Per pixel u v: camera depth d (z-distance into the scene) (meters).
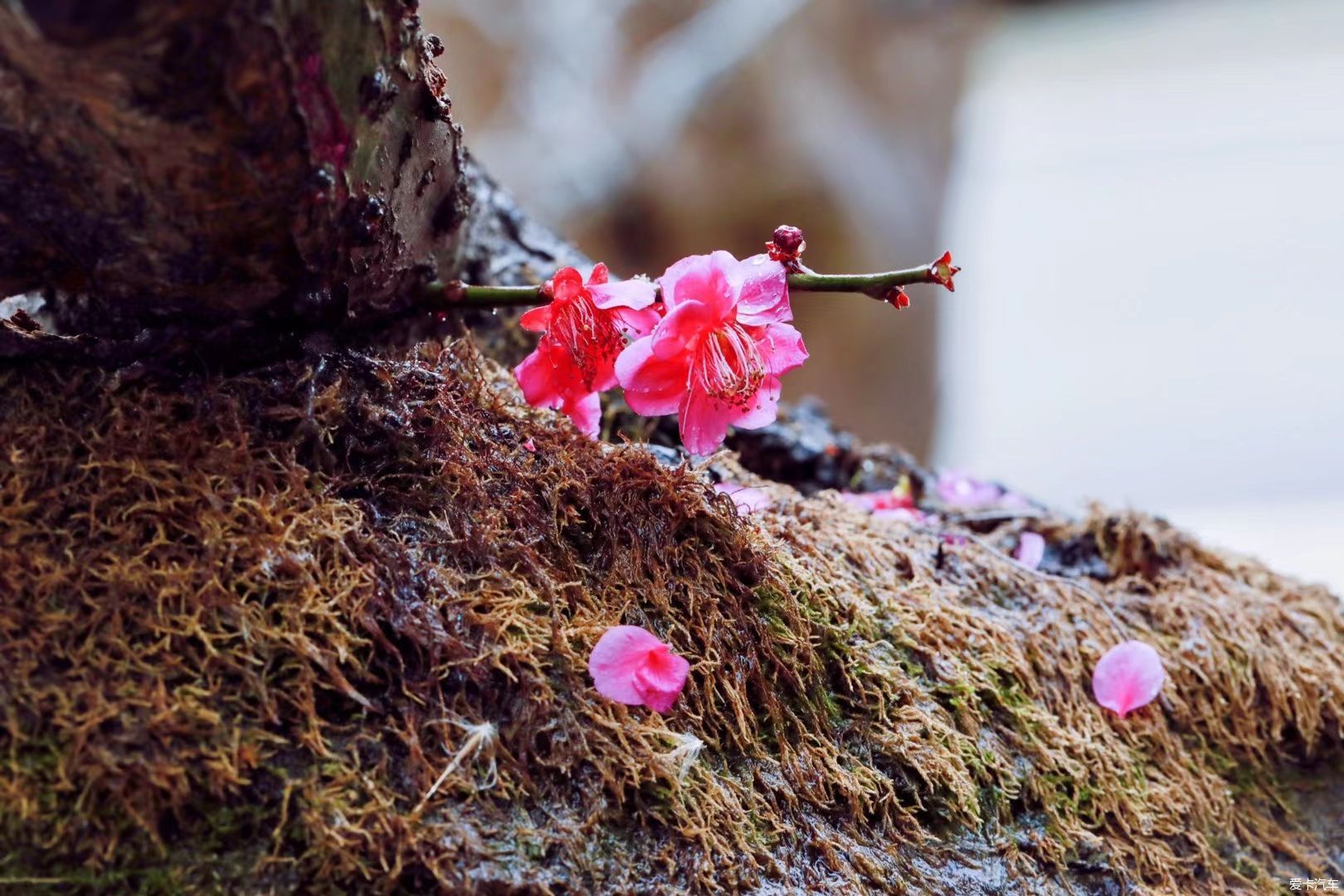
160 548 0.39
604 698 0.40
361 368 0.41
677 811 0.40
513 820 0.39
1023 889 0.42
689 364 0.41
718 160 1.36
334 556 0.40
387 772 0.39
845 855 0.41
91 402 0.40
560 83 1.34
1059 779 0.43
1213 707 0.45
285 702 0.39
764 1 1.36
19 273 0.40
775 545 0.43
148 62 0.37
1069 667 0.45
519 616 0.40
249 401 0.40
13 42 0.37
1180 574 0.48
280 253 0.40
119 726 0.38
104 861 0.38
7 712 0.38
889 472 0.52
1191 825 0.44
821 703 0.42
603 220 1.35
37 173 0.39
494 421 0.42
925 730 0.42
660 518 0.42
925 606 0.44
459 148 0.42
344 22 0.38
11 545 0.39
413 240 0.42
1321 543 1.36
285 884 0.39
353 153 0.39
